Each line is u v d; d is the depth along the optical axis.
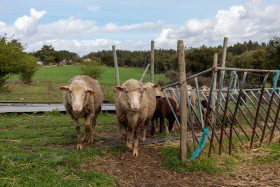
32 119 9.40
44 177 3.93
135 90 4.84
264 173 4.43
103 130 8.07
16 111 10.09
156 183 4.03
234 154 5.25
